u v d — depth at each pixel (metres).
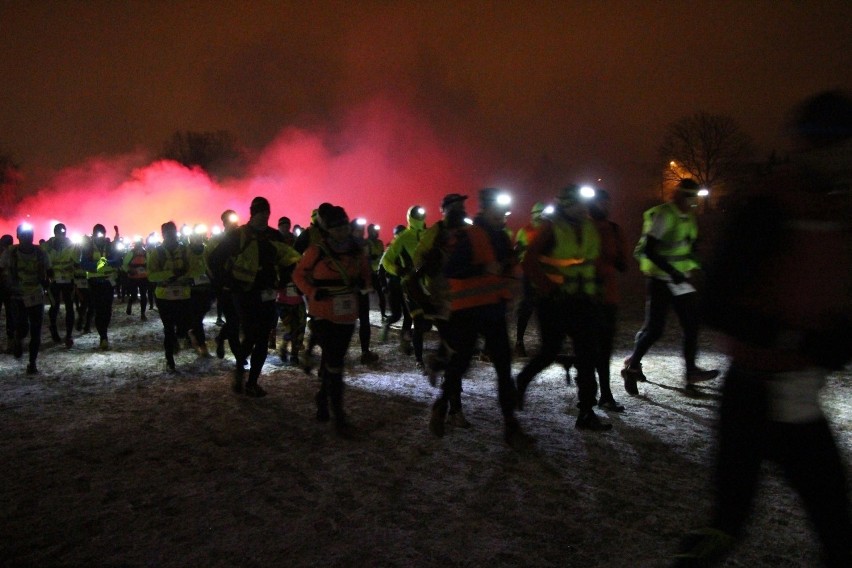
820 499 2.38
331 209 5.76
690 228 6.88
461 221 5.70
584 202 5.51
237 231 7.03
